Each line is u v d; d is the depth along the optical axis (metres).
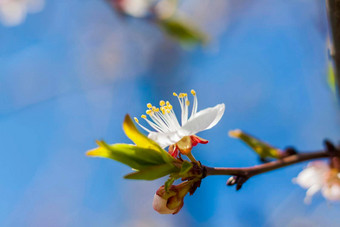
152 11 0.38
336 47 0.22
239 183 0.22
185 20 0.37
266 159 0.25
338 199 0.26
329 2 0.22
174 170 0.21
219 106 0.22
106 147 0.21
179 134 0.22
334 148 0.24
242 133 0.25
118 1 0.38
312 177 0.26
